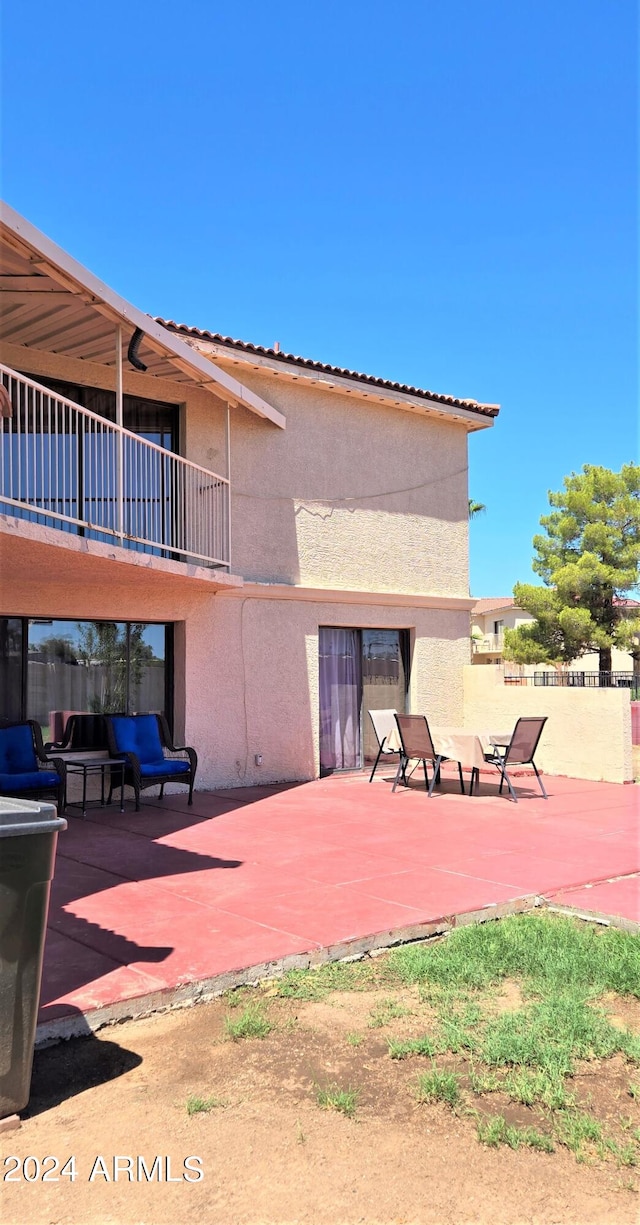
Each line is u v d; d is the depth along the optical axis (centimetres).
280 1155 282
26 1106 308
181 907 559
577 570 3031
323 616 1262
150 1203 256
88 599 1027
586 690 1291
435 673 1416
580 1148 285
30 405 995
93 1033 379
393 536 1361
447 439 1455
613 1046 362
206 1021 394
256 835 821
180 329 1073
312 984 437
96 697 1054
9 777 833
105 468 1063
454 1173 273
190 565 964
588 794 1119
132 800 1032
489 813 962
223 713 1140
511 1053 349
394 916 537
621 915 554
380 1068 345
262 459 1205
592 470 3284
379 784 1201
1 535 666
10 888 296
